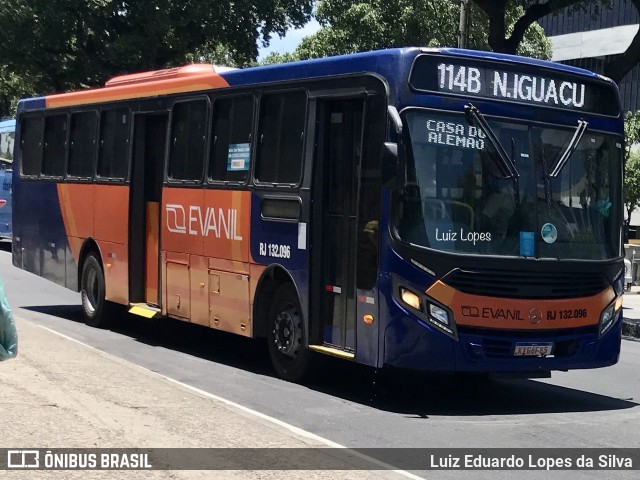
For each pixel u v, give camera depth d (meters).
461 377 11.07
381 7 37.97
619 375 11.84
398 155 8.34
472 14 36.34
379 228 8.77
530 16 20.33
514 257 8.84
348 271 9.34
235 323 10.86
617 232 9.62
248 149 10.72
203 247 11.42
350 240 9.33
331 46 39.12
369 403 9.25
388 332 8.65
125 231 13.12
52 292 18.47
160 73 12.82
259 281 10.44
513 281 8.82
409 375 11.14
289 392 9.59
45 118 15.77
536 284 8.92
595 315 9.30
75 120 14.80
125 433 6.65
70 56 39.88
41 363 9.24
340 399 9.38
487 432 8.12
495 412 9.09
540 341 8.91
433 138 8.74
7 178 30.33
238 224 10.77
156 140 12.88
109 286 13.57
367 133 9.01
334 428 8.05
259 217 10.42
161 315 12.34
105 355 10.05
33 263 15.99
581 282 9.20
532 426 8.46
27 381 8.28
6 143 31.23
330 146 9.68
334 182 9.60
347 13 38.19
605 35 59.81
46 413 7.10
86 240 14.20
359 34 38.34
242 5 38.22
